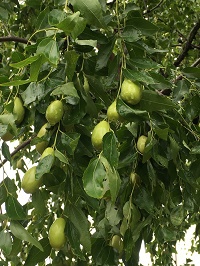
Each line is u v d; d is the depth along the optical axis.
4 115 1.35
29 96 1.38
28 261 1.46
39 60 1.09
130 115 1.27
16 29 3.08
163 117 1.51
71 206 1.41
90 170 1.18
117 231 1.73
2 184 1.39
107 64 1.50
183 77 1.71
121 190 1.60
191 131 1.67
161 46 3.27
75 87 1.38
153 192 1.67
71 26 1.13
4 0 2.35
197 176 1.68
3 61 2.82
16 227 1.32
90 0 1.23
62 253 2.02
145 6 3.56
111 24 1.51
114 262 1.70
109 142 1.18
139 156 1.60
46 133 1.40
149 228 1.84
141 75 1.27
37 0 2.13
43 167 1.24
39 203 1.42
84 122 1.48
